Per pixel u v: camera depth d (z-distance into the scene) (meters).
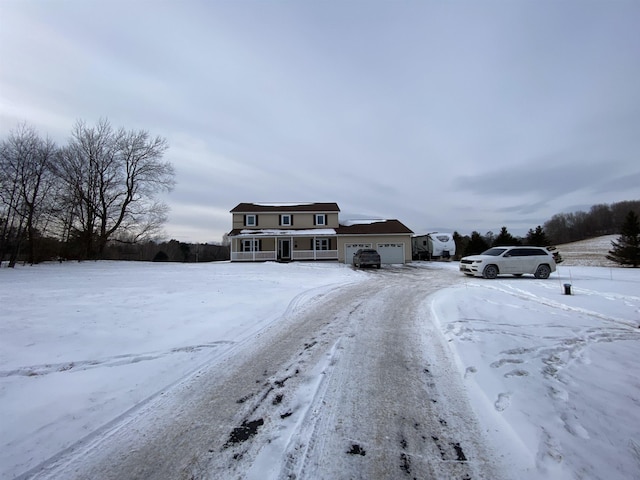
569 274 14.70
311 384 3.53
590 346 4.52
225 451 2.39
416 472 2.15
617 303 7.54
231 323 6.07
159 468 2.21
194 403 3.13
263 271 17.89
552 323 5.80
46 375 3.61
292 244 27.75
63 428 2.66
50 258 23.59
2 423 2.66
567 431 2.48
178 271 17.36
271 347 4.84
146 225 30.11
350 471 2.17
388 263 27.16
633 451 2.23
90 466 2.23
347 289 11.12
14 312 6.27
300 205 31.80
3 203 20.33
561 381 3.39
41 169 21.00
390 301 8.66
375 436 2.57
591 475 2.01
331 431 2.64
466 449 2.38
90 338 4.84
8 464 2.21
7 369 3.72
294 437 2.56
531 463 2.17
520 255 13.59
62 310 6.49
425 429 2.65
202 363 4.17
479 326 5.63
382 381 3.59
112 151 27.78
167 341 4.89
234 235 27.08
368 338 5.25
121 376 3.67
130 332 5.20
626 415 2.70
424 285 12.01
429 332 5.55
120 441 2.52
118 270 17.70
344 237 27.45
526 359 4.04
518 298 8.62
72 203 24.88
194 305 7.38
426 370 3.88
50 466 2.22
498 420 2.72
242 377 3.75
